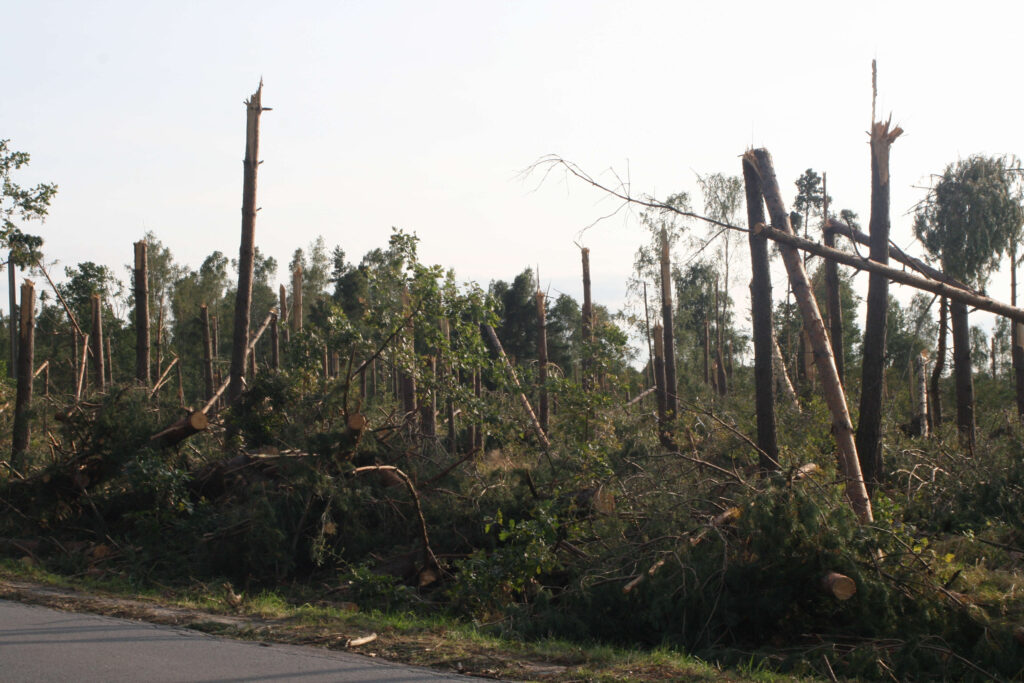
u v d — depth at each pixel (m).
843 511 8.41
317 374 13.92
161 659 6.45
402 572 10.98
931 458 14.18
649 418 16.42
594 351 15.22
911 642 7.51
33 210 25.11
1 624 7.68
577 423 14.23
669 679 6.29
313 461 11.56
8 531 12.85
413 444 13.85
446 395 13.81
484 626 8.72
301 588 10.62
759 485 9.42
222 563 10.89
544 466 13.15
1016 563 10.09
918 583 8.22
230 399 16.09
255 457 12.32
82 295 40.75
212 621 7.87
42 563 11.50
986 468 12.85
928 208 13.80
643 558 9.00
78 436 12.95
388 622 8.17
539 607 9.17
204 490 12.45
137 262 18.81
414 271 13.32
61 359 33.78
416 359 13.56
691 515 9.74
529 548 9.63
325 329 13.59
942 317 17.59
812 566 8.20
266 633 7.44
